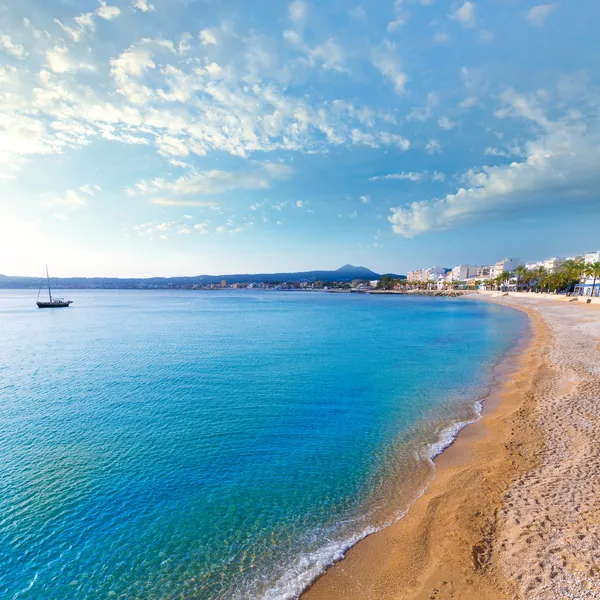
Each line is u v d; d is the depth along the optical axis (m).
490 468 9.98
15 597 6.81
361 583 6.60
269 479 10.64
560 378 18.14
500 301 108.06
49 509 9.36
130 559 7.65
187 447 12.91
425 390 19.05
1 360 29.22
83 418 15.90
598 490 8.13
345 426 14.55
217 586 6.86
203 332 46.38
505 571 6.16
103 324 57.47
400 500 9.20
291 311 85.06
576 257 115.38
